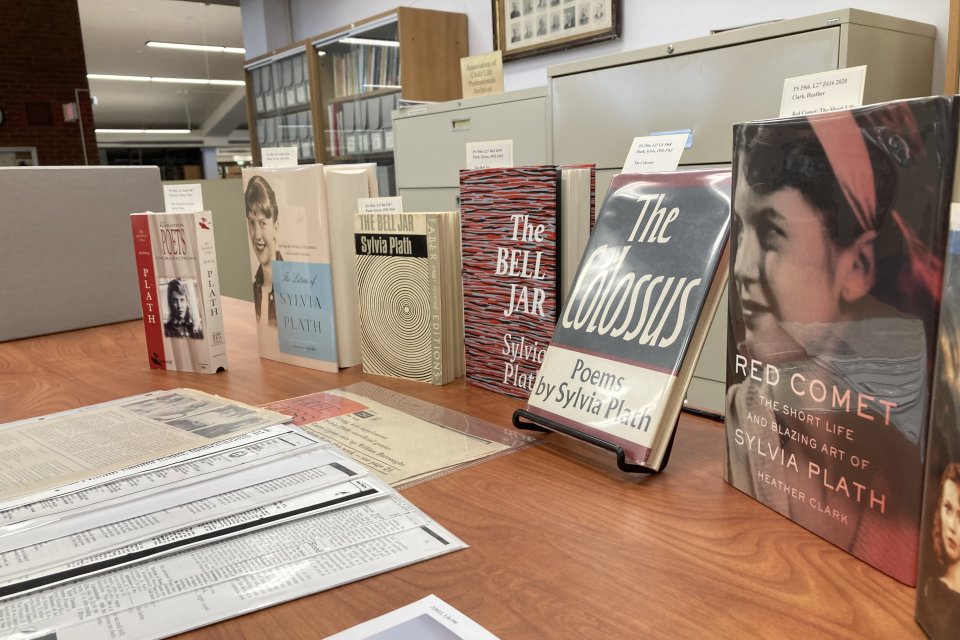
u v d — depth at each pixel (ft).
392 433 2.52
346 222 3.39
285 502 1.93
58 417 2.76
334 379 3.35
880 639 1.31
